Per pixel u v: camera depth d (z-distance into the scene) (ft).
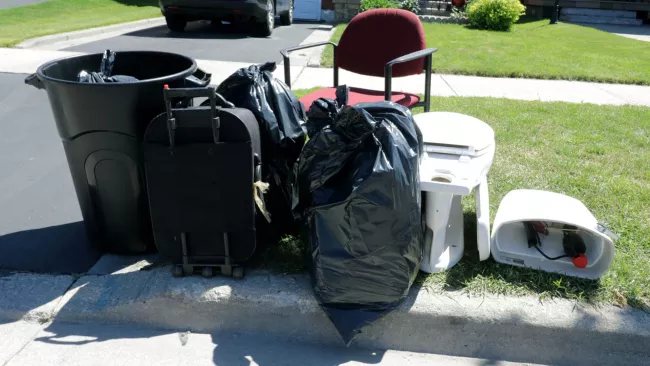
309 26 40.73
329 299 7.72
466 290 8.05
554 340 7.64
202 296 7.98
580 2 53.01
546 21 49.62
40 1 48.52
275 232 9.27
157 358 7.43
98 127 7.94
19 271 8.65
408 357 7.75
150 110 7.99
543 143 14.35
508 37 36.24
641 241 9.40
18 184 11.89
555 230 8.98
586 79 23.61
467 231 9.70
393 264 7.43
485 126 9.48
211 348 7.73
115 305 8.01
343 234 7.30
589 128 15.85
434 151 8.59
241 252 8.16
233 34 33.76
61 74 9.00
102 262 8.92
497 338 7.74
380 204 7.11
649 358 7.56
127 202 8.50
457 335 7.79
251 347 7.79
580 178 11.98
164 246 8.20
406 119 7.49
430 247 8.44
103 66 9.22
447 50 29.19
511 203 9.03
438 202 7.95
